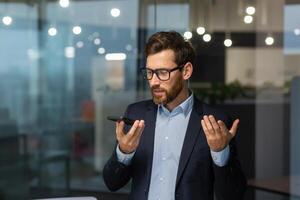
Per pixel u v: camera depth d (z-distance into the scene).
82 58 5.82
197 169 1.36
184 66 1.35
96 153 5.87
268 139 4.23
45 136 5.95
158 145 1.42
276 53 4.31
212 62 4.41
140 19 5.04
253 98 4.36
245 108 4.36
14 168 5.66
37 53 5.99
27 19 5.88
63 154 5.92
